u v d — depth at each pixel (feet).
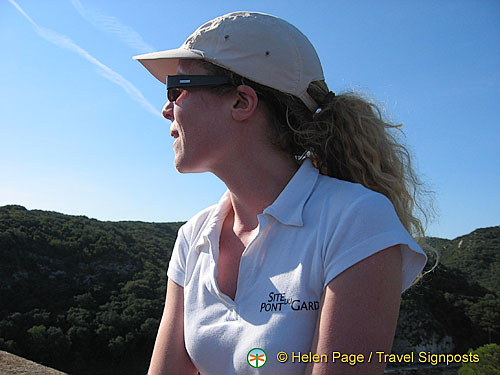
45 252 132.36
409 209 4.36
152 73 4.64
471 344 103.09
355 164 4.01
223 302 3.57
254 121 3.83
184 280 4.39
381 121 4.26
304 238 3.33
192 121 3.80
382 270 2.96
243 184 3.90
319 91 4.05
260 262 3.47
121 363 112.57
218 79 3.75
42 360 103.24
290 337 3.09
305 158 4.19
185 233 4.60
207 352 3.49
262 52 3.70
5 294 111.04
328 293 3.02
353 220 3.10
